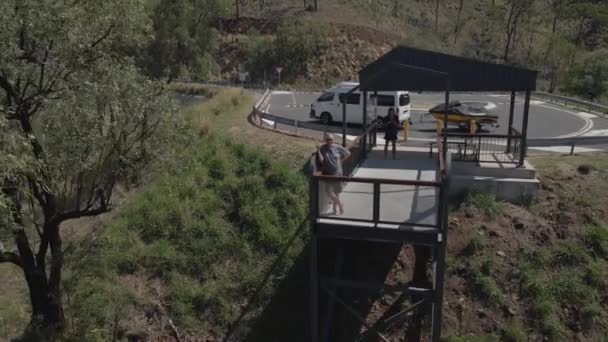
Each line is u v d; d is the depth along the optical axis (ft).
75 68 32.55
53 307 35.42
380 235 29.37
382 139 58.03
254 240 40.73
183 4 165.99
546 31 198.39
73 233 43.42
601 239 38.09
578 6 199.41
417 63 40.75
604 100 120.88
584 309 34.86
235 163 47.67
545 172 43.65
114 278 37.88
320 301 37.19
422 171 41.78
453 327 35.01
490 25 200.03
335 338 36.37
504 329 34.45
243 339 35.88
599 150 52.75
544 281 36.37
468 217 40.29
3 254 33.96
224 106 74.64
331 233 30.19
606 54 142.92
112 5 32.94
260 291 37.83
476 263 37.47
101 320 35.65
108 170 33.19
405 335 35.86
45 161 30.40
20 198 32.30
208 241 40.42
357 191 34.78
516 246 38.37
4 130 26.21
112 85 30.66
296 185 44.75
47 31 30.89
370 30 182.39
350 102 75.05
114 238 40.27
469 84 40.16
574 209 40.37
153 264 38.83
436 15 205.46
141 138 32.86
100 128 31.12
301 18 190.70
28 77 31.42
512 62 172.86
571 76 137.80
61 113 29.73
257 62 178.29
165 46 162.40
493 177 42.45
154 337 35.42
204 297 37.22
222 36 192.54
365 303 37.52
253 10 204.23
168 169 35.40
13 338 35.27
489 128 75.66
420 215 30.22
